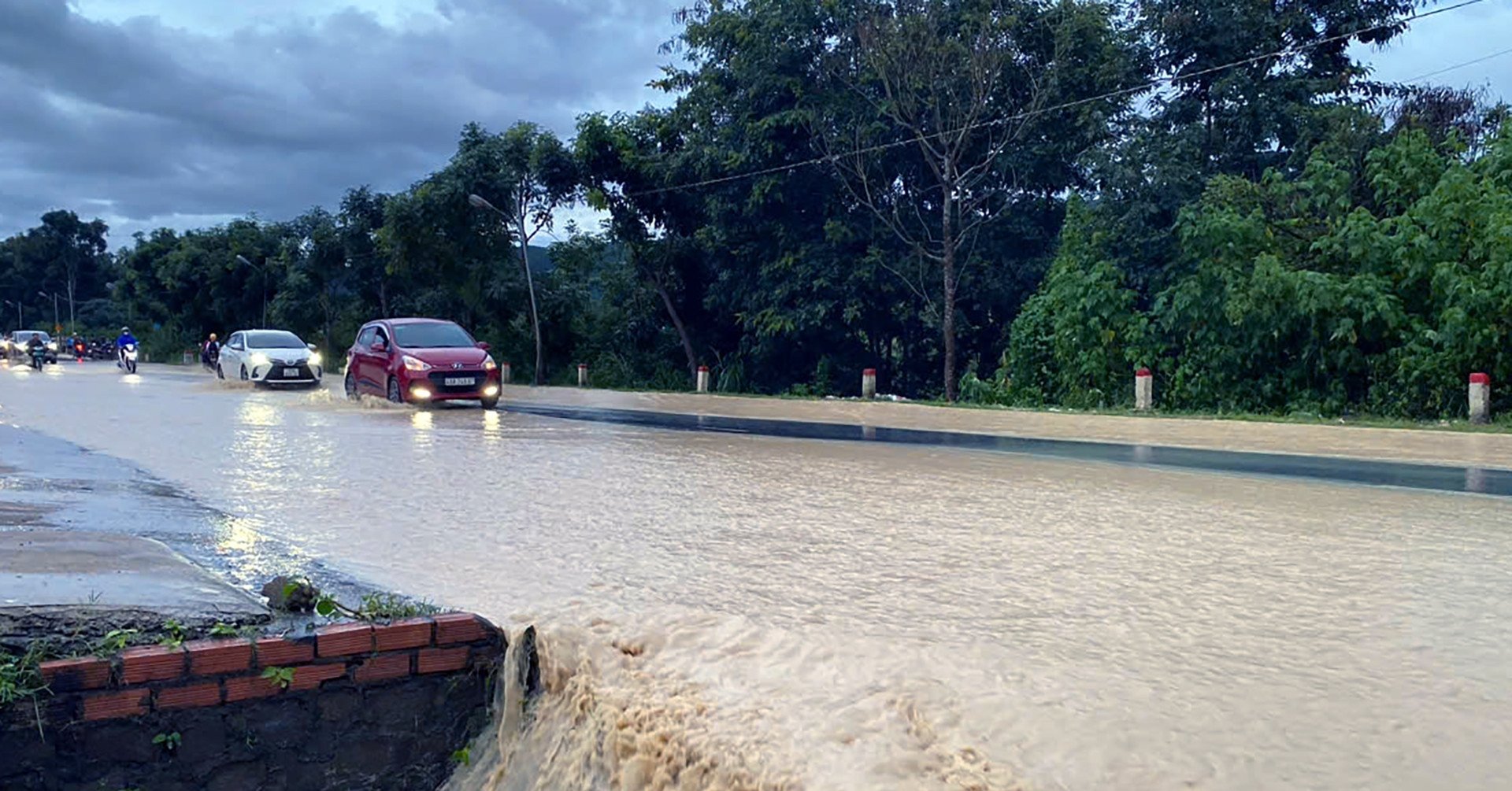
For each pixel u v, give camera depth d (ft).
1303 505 26.96
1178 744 11.06
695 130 103.04
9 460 32.48
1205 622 15.48
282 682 13.08
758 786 10.71
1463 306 56.24
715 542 21.39
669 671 13.48
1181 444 45.29
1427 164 64.18
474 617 14.38
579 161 103.65
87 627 13.20
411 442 41.52
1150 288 73.20
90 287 317.83
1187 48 79.87
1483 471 35.12
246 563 18.95
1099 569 18.98
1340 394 62.39
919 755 10.95
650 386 108.47
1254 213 66.54
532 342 121.19
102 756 12.32
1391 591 17.38
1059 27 80.02
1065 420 59.93
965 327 90.89
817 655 13.88
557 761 12.96
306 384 85.05
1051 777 10.43
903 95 80.28
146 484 28.45
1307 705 12.10
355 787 13.60
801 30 86.99
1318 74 81.87
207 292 187.42
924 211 91.66
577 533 22.38
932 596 16.97
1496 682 12.89
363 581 17.74
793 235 94.12
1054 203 89.56
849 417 62.18
